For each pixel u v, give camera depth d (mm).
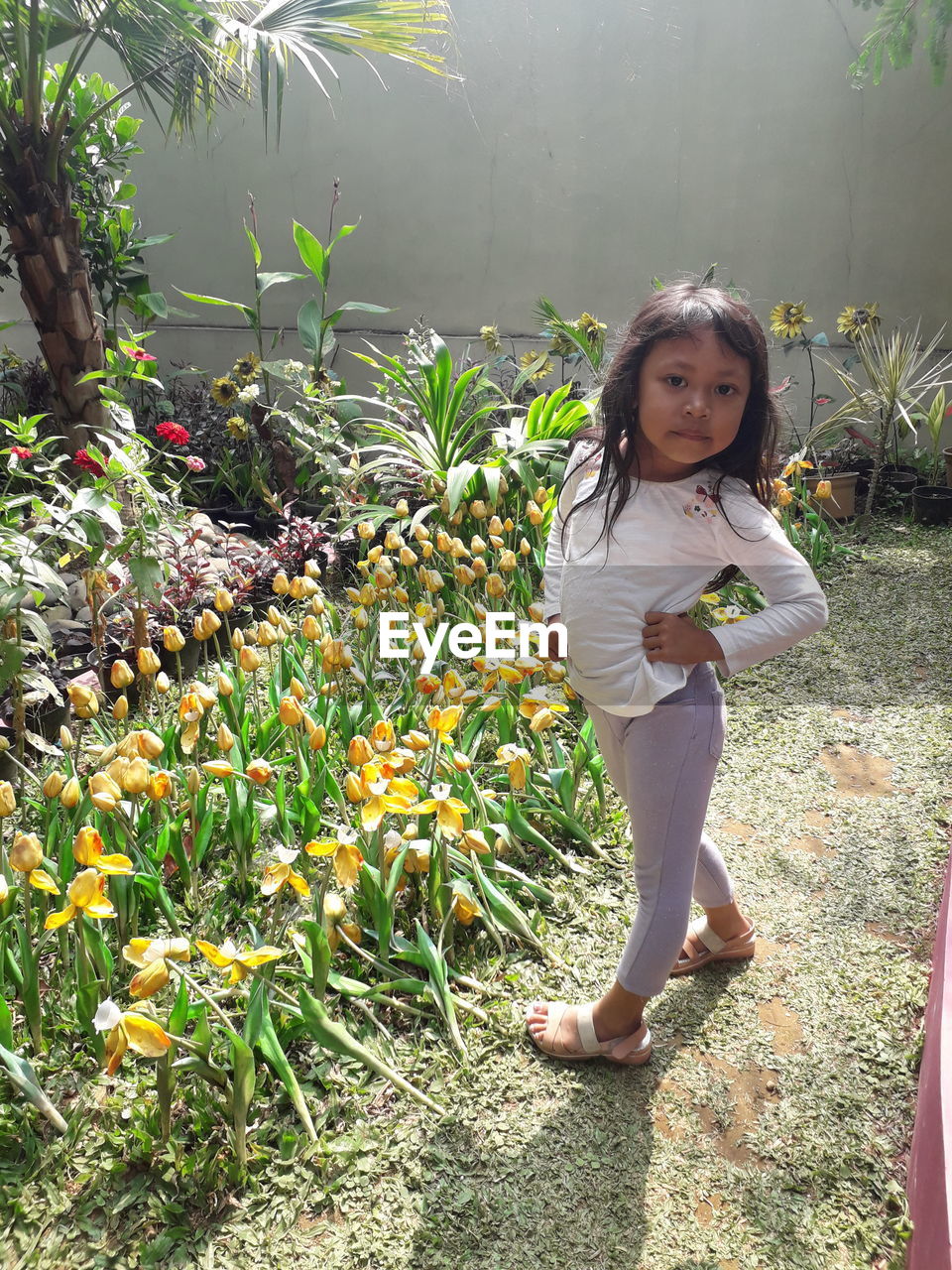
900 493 5379
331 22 4004
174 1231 1365
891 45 4910
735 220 6105
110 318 6789
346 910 1960
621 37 5973
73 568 3660
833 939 2014
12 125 3471
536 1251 1356
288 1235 1375
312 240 4898
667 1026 1781
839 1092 1631
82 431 3902
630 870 2207
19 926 1618
